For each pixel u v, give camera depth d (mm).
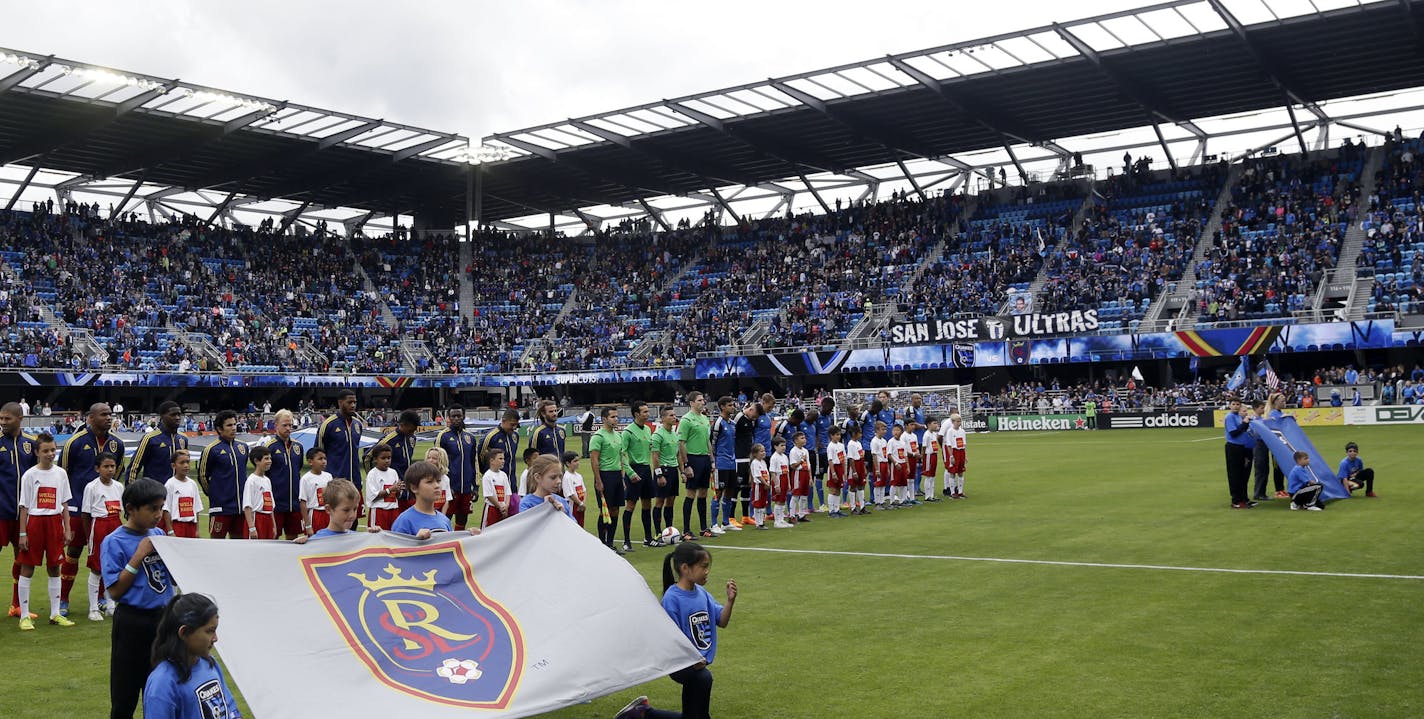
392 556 7031
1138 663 8344
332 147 49375
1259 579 11500
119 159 49344
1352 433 35719
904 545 15078
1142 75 42312
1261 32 37656
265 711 5816
